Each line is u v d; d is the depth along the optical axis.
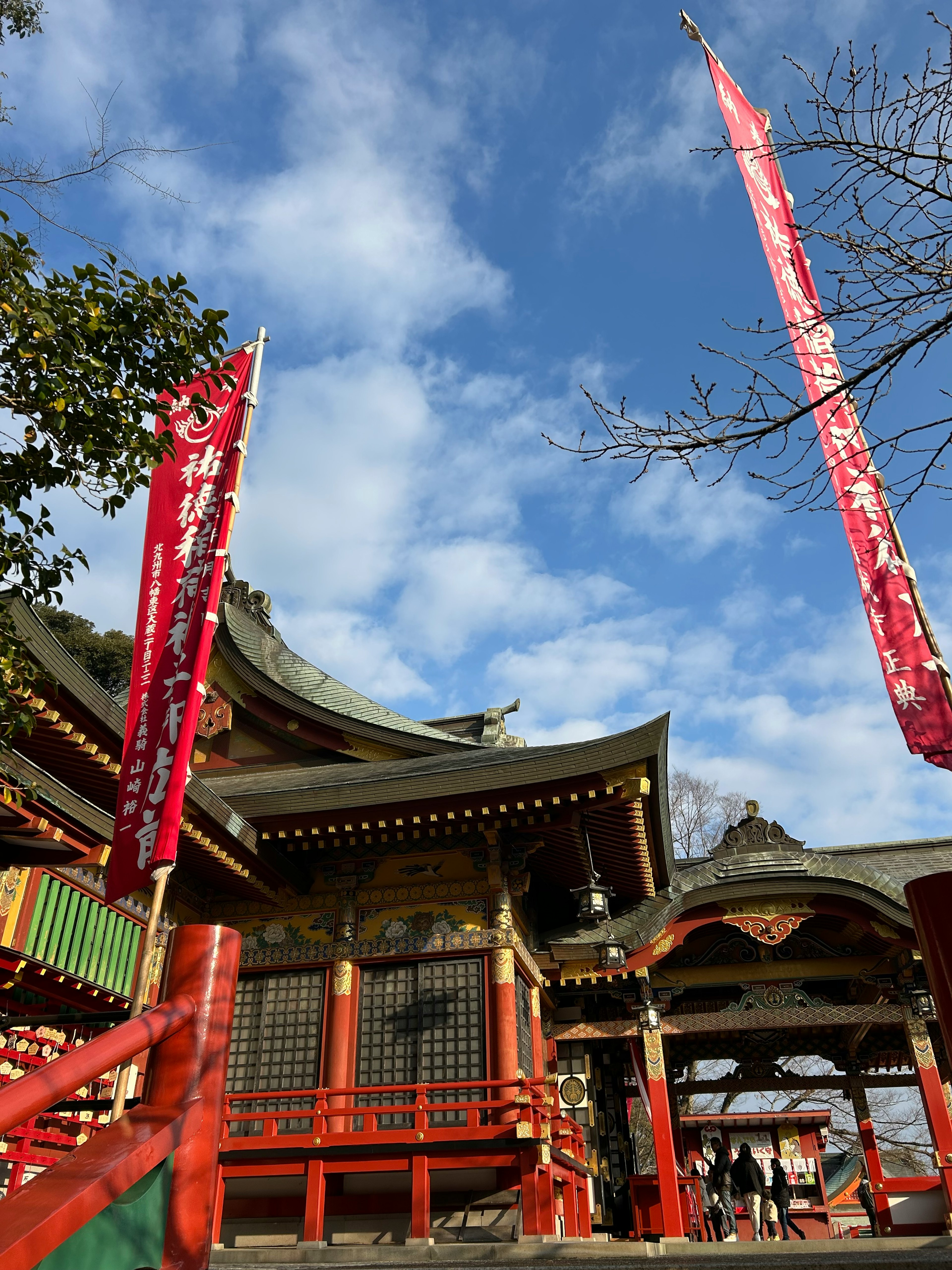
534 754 14.96
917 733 6.77
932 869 19.64
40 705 9.90
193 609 9.31
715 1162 19.86
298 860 16.23
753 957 17.47
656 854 17.36
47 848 9.09
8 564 6.81
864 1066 21.16
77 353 6.46
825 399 5.92
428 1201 11.45
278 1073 14.70
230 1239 12.95
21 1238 2.34
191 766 18.48
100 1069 2.88
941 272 5.88
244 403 10.37
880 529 7.33
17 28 8.80
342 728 17.88
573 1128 14.60
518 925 16.02
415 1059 14.32
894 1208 18.44
